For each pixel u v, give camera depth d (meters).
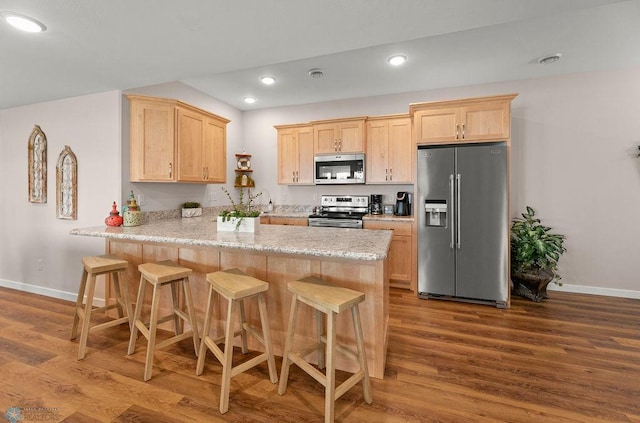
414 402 1.70
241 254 2.26
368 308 1.94
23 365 2.04
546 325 2.69
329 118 4.54
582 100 3.45
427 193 3.38
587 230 3.49
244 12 1.71
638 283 3.34
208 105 4.23
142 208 3.22
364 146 4.09
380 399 1.73
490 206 3.15
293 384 1.86
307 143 4.43
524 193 3.67
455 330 2.60
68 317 2.84
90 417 1.58
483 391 1.79
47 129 3.37
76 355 2.17
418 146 3.43
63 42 2.06
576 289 3.55
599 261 3.46
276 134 4.89
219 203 4.48
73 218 3.21
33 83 2.82
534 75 3.53
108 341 2.37
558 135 3.54
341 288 1.76
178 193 3.70
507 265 3.12
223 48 2.15
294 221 4.24
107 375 1.93
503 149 3.09
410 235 3.65
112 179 3.00
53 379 1.89
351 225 3.90
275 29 1.90
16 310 3.00
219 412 1.62
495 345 2.33
